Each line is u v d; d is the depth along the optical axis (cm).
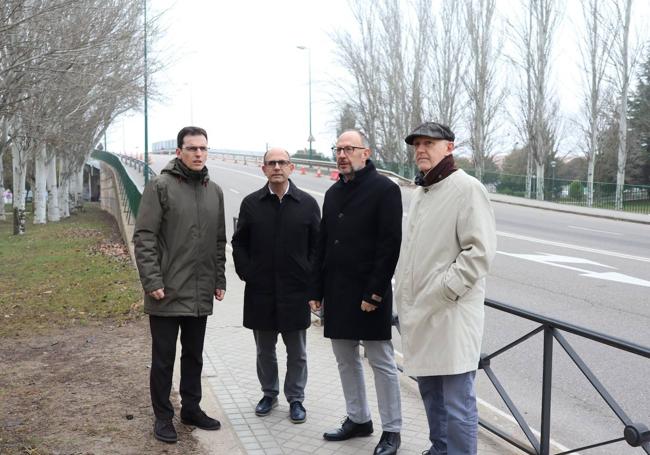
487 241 309
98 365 559
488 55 3797
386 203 376
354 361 406
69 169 2920
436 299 317
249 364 569
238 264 452
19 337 675
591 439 444
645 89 3959
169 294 398
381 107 4403
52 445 383
